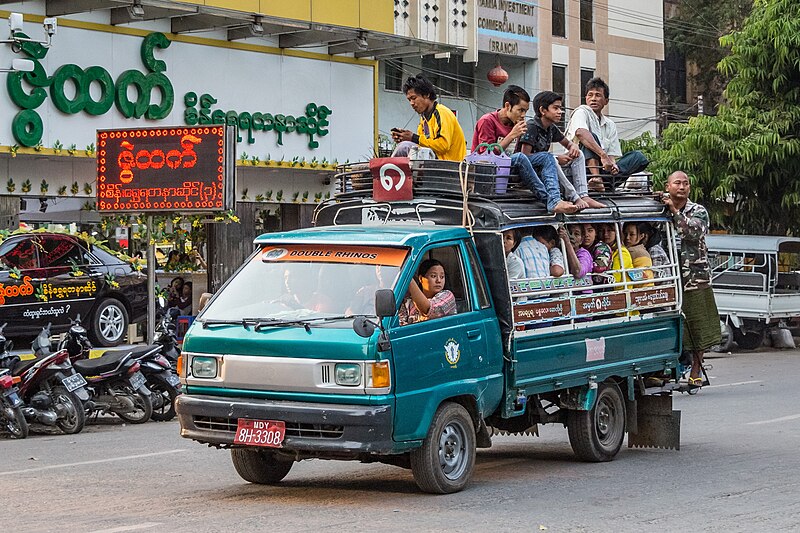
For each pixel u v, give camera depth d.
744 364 23.12
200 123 22.28
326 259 9.43
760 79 28.81
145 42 21.44
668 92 43.62
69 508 8.95
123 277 19.81
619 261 11.52
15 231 18.66
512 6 33.31
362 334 8.57
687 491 9.70
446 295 9.45
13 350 18.44
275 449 8.83
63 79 20.27
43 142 20.08
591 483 10.10
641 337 11.80
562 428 14.61
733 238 26.41
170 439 13.50
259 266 9.68
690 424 14.17
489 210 9.95
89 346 15.23
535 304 10.19
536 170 10.69
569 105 35.66
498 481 10.20
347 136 25.09
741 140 27.61
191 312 23.06
